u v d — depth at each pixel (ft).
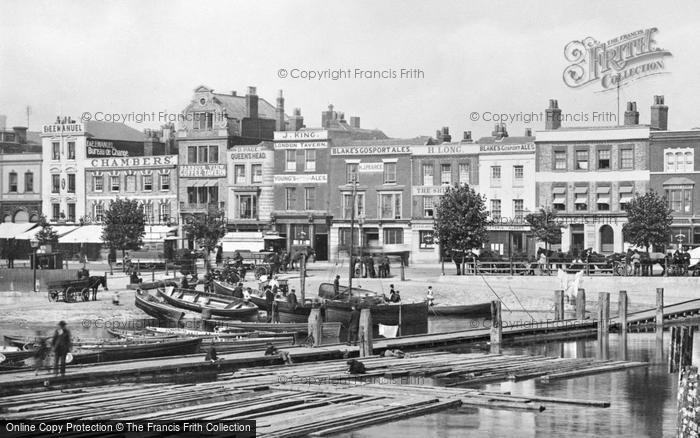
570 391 196.65
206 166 503.20
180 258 434.30
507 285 372.58
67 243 504.02
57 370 187.11
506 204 447.83
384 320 303.27
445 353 249.75
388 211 468.34
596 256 387.96
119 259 491.72
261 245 462.60
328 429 154.92
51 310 338.34
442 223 394.52
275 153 489.26
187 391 180.96
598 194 435.53
